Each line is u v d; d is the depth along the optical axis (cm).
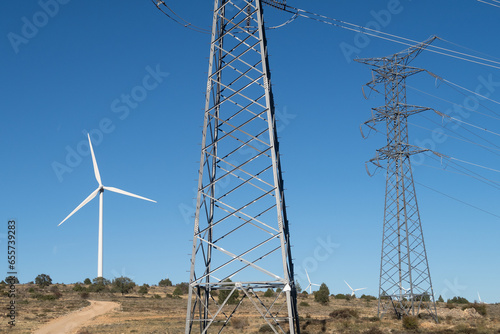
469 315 8412
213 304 11350
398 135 7544
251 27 3528
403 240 7281
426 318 7662
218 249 3067
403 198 7381
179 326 6781
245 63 3409
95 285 15625
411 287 7094
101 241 11425
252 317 8269
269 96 3331
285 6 4259
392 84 7775
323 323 6831
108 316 8719
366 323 6781
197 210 3136
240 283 3047
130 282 15825
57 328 6675
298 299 14312
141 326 6775
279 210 2995
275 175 3058
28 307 9969
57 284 17975
